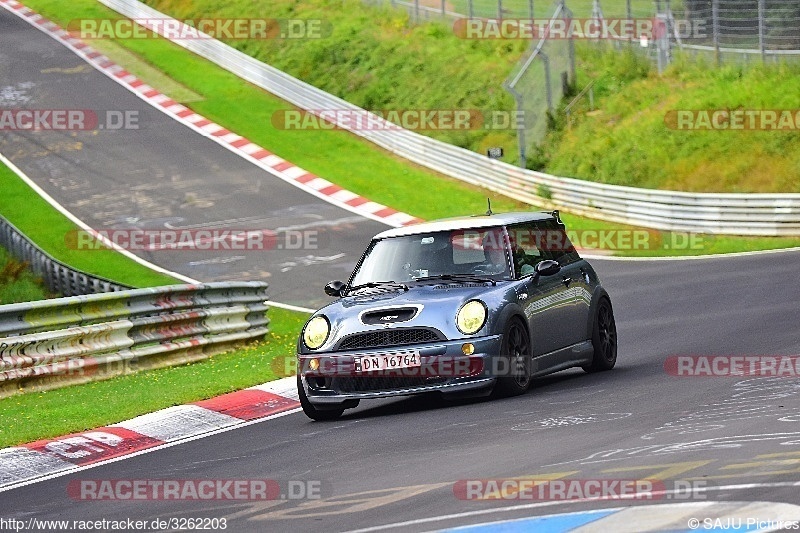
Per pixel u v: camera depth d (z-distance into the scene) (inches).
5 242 3585.1
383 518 837.8
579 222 3932.1
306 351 1417.3
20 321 1835.6
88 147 5059.1
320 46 6235.2
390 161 4859.7
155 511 955.3
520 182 4284.0
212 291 2295.8
